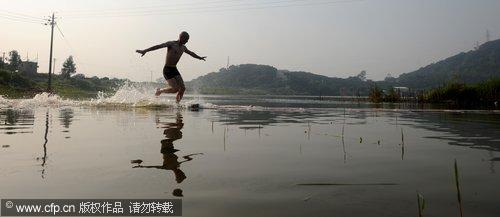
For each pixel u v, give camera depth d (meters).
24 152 3.30
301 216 1.83
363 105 16.39
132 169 2.72
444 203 2.03
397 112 10.16
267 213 1.87
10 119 6.29
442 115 8.89
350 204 2.01
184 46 10.83
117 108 9.88
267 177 2.56
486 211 1.90
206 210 1.91
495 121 7.10
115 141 4.02
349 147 3.85
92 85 61.84
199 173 2.64
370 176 2.61
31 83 40.47
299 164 2.99
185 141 4.09
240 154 3.38
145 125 5.66
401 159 3.22
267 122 6.52
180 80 10.86
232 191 2.23
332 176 2.60
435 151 3.64
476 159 3.23
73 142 3.91
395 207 1.96
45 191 2.15
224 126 5.71
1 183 2.30
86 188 2.23
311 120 7.08
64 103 11.81
